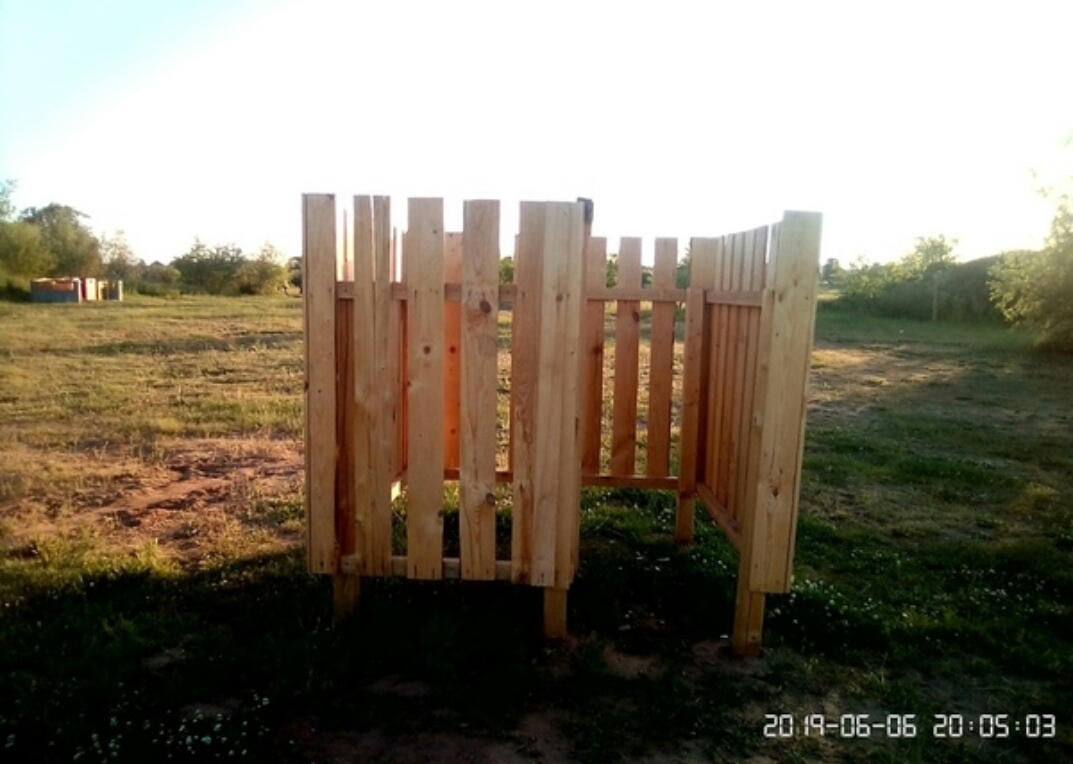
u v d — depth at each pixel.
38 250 32.09
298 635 3.53
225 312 22.59
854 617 3.85
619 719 2.98
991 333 21.44
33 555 4.43
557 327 3.40
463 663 3.33
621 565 4.50
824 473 6.74
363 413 3.54
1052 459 7.55
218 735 2.74
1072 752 2.89
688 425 4.91
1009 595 4.25
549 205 3.32
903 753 2.86
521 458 3.51
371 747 2.77
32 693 2.97
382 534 3.60
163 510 5.34
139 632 3.52
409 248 3.45
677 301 5.10
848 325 23.80
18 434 7.51
